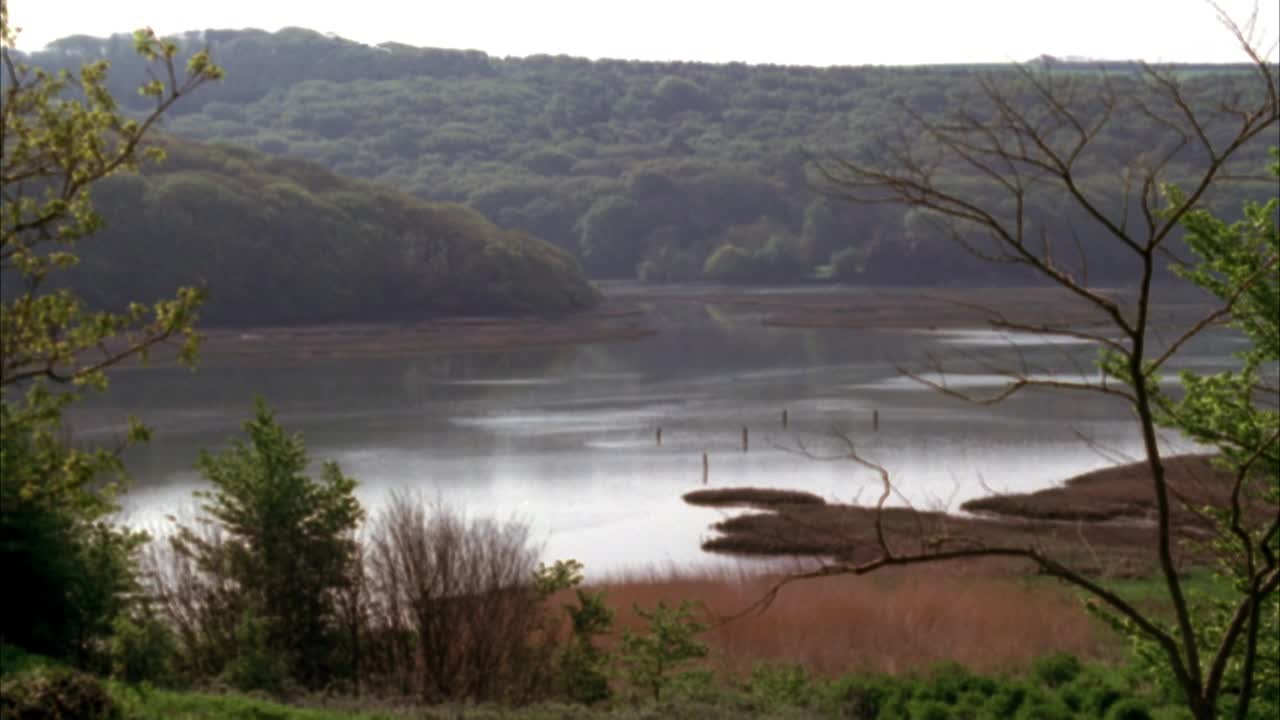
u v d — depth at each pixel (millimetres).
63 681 10930
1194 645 7875
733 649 22375
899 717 17891
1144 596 27141
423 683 16594
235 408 70812
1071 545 35875
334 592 17875
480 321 134875
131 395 75875
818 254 191625
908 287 171625
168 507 41469
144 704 12125
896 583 29516
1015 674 20891
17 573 14797
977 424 62469
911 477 49625
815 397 73875
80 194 10117
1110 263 131500
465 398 76125
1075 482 47281
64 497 13109
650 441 59031
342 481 18078
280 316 129875
